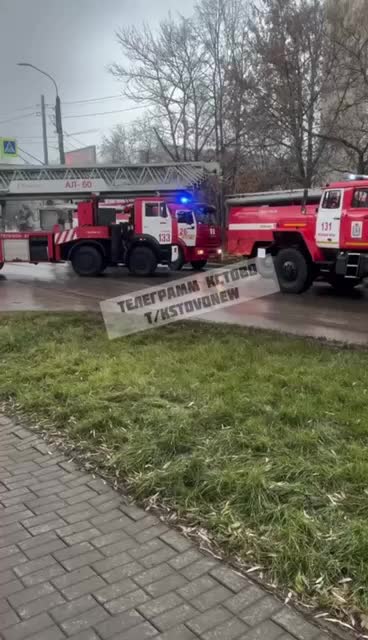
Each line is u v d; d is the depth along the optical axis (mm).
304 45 18578
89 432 4207
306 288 13758
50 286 15836
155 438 3900
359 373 5488
